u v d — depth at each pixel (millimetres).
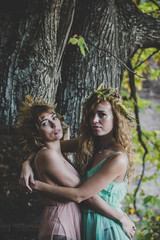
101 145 2232
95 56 2916
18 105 2650
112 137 2188
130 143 2201
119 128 2137
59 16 2615
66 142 2449
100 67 2908
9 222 2611
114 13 3016
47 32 2594
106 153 2113
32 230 2498
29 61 2623
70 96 2895
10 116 2648
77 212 2076
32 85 2643
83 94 2879
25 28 2617
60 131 2117
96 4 2943
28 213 2631
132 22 3158
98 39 2914
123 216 2062
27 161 2166
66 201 2035
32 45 2602
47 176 2027
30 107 2162
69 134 2703
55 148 2143
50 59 2650
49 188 1986
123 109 2160
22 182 2055
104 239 1995
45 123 2078
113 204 2074
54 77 2729
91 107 2133
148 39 3242
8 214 2617
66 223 1996
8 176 2637
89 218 2049
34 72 2631
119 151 2074
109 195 2055
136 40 3199
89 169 2189
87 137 2271
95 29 2920
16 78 2645
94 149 2281
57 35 2668
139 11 3234
